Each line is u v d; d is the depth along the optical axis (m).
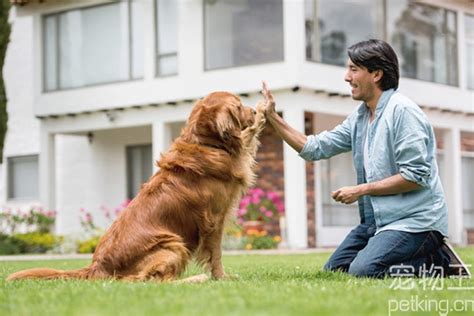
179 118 15.03
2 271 7.55
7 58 20.34
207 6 14.59
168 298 3.65
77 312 3.22
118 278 4.94
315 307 3.29
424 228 5.26
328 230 15.99
